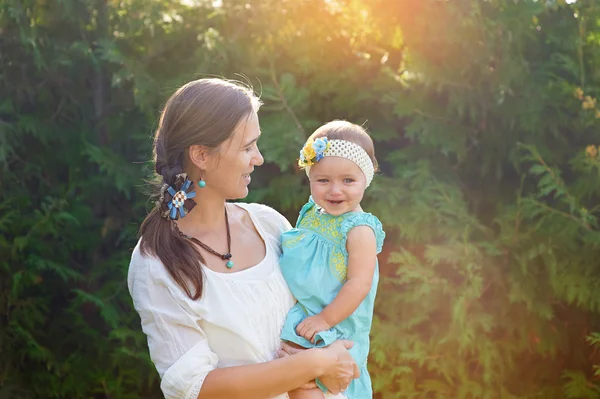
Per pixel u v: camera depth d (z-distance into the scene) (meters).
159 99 4.85
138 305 2.22
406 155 4.69
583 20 4.46
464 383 4.55
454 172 4.78
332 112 4.91
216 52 4.67
